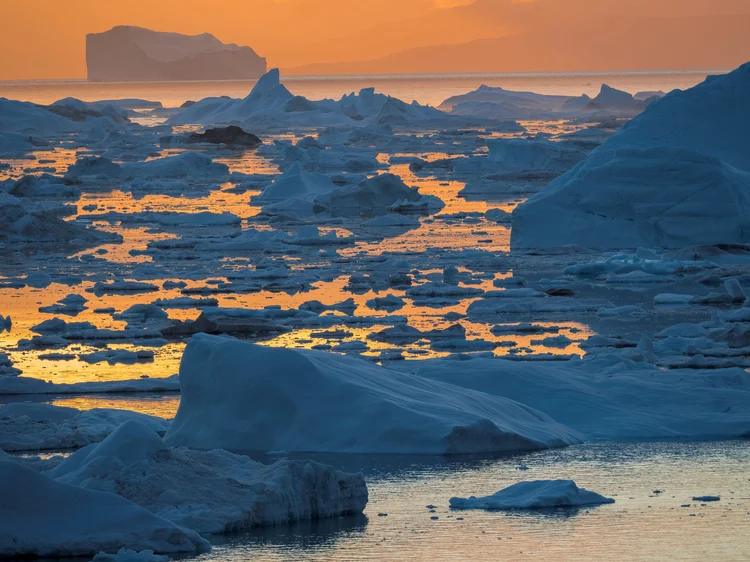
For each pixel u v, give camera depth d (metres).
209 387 35.88
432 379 39.75
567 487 29.12
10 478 24.73
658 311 63.72
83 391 44.62
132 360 51.88
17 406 39.19
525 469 32.47
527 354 50.75
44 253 92.44
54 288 75.12
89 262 87.25
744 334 51.72
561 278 75.81
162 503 26.47
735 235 88.69
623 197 90.38
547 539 25.73
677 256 83.50
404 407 35.22
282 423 35.06
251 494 27.08
